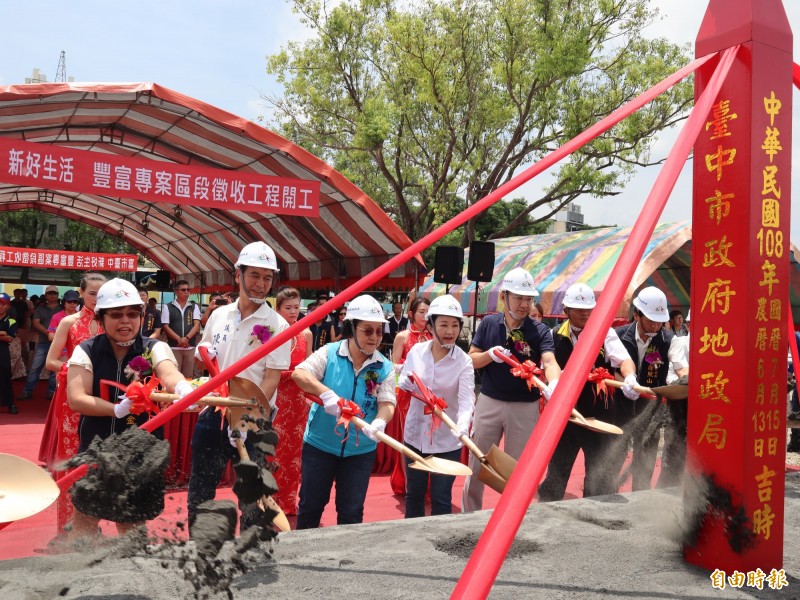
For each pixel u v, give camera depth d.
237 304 3.29
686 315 14.27
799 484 2.77
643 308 4.05
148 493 1.67
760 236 1.71
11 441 6.94
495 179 17.86
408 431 3.66
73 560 1.58
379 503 5.10
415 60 16.59
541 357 3.89
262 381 3.19
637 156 16.56
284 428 4.60
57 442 3.79
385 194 20.55
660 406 3.83
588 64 16.16
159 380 2.65
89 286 4.13
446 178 18.48
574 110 16.42
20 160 6.83
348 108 18.84
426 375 3.61
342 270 12.91
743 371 1.69
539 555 1.85
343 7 17.47
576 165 16.27
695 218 1.82
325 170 8.81
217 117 8.02
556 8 15.80
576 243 13.54
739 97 1.71
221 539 1.50
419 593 1.52
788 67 1.75
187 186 7.65
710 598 1.56
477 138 17.70
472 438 4.05
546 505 2.36
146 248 21.38
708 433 1.77
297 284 15.00
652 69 16.11
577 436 3.97
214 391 2.82
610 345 3.98
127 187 7.34
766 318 1.72
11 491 1.41
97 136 10.31
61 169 7.03
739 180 1.71
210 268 19.41
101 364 2.72
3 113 8.27
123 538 1.64
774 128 1.73
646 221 1.30
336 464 3.34
